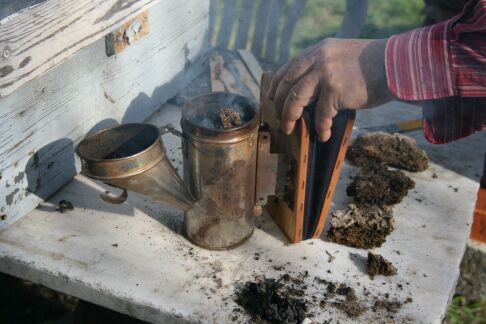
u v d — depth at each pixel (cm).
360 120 262
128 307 164
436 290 171
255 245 186
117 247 181
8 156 175
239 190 171
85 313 205
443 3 248
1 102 165
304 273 175
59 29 154
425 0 275
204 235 180
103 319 201
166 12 245
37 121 183
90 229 188
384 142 228
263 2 347
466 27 141
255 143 168
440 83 148
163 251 181
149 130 176
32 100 178
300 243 188
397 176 216
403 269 178
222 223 176
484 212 238
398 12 473
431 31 149
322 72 151
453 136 180
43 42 150
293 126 161
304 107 166
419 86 149
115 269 172
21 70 145
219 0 345
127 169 158
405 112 270
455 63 146
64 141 201
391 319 160
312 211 182
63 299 238
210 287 168
